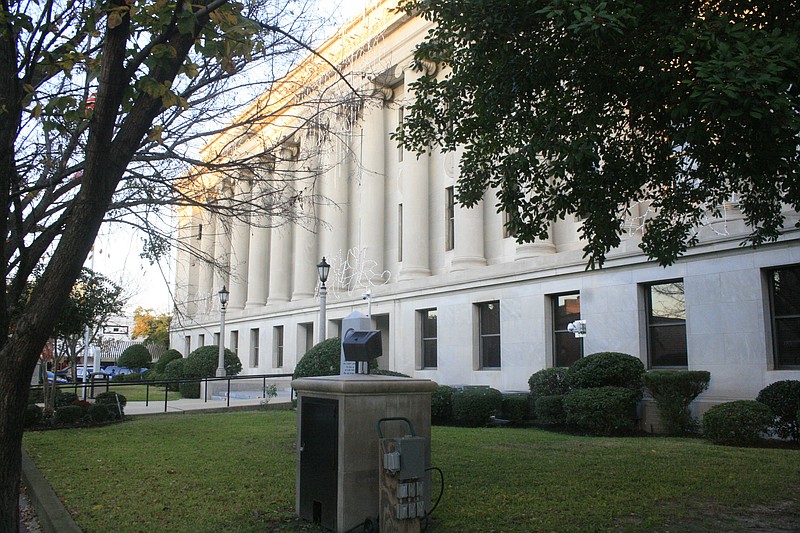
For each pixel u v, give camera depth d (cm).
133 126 513
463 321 2022
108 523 611
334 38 1152
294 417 1535
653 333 1486
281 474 825
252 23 558
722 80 530
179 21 513
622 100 756
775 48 513
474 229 2109
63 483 802
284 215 1046
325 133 970
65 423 1459
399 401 576
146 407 1909
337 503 544
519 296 1834
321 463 575
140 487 767
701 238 1345
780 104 506
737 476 775
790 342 1232
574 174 783
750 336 1266
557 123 779
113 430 1346
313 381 586
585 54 710
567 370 1430
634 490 707
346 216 2783
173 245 973
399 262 2498
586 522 585
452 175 2114
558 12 578
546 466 848
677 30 644
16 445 473
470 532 558
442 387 1534
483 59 789
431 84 866
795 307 1229
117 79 493
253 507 655
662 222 945
